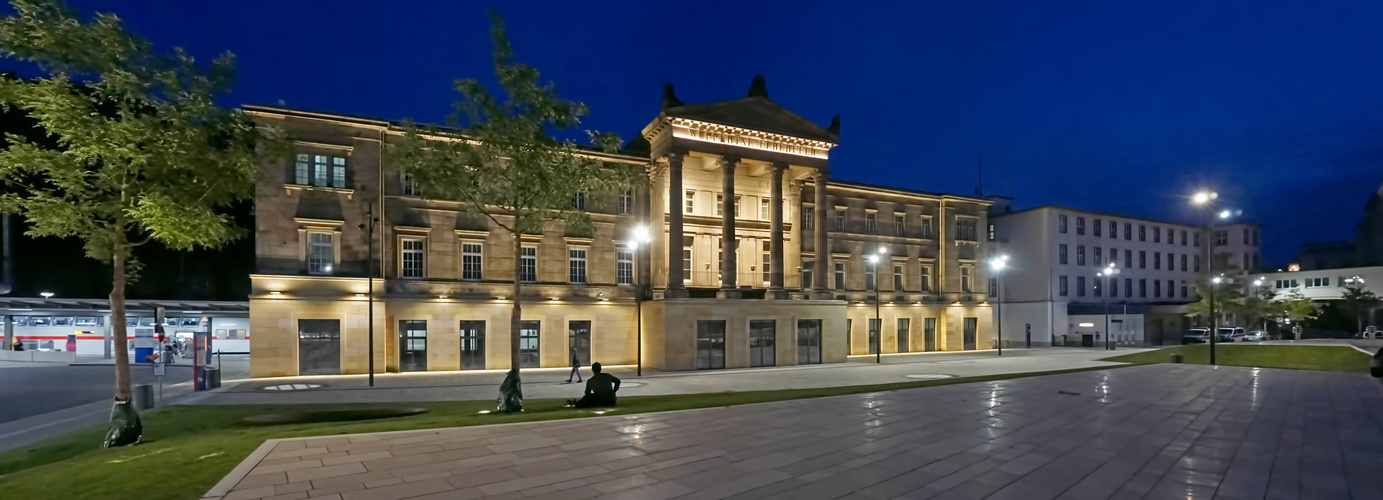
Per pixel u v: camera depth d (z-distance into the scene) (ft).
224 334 156.46
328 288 110.01
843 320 146.20
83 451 47.14
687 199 144.77
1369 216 225.76
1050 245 208.74
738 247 149.38
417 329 117.80
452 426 46.62
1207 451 38.29
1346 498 28.60
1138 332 214.69
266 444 39.70
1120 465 34.71
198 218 48.44
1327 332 222.69
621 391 87.10
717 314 130.41
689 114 132.98
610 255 135.54
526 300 125.70
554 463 34.91
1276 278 242.37
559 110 65.41
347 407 69.56
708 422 48.42
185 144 46.75
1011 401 61.00
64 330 148.56
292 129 109.40
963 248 185.16
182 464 34.37
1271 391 70.28
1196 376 89.86
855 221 170.30
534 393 86.22
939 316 180.14
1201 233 253.85
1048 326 206.18
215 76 49.06
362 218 113.80
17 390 88.07
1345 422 48.98
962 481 31.32
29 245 154.61
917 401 61.00
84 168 47.65
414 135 67.67
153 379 102.94
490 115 63.41
